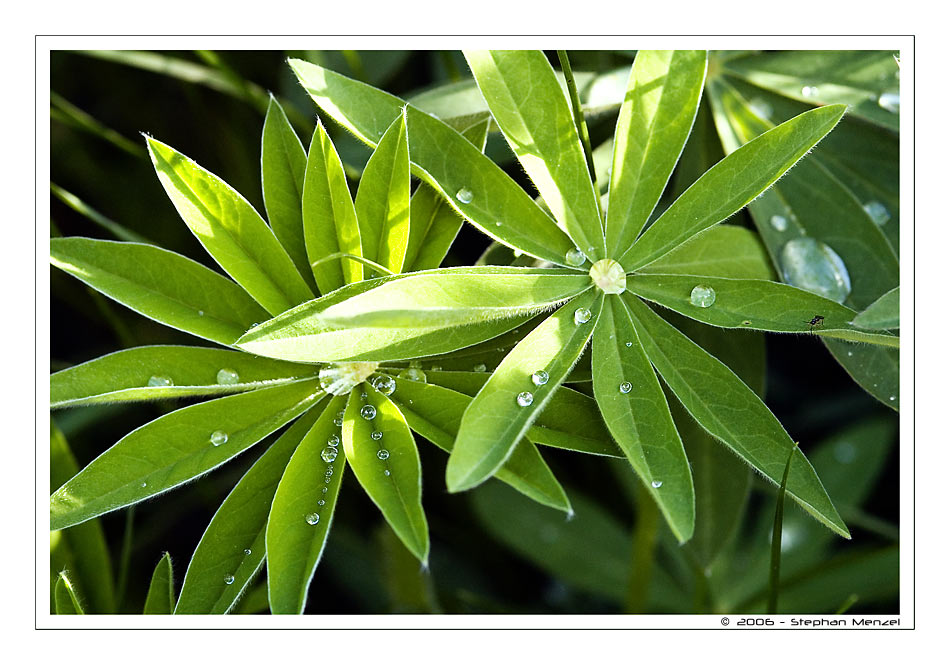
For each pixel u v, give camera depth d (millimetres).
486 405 461
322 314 443
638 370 478
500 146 572
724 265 516
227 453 483
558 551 590
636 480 560
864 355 512
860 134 542
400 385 485
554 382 468
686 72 496
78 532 527
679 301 490
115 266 490
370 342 474
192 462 482
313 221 490
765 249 520
